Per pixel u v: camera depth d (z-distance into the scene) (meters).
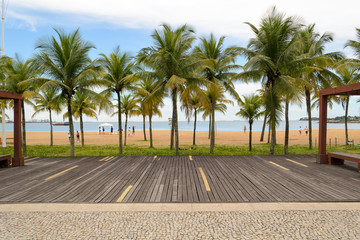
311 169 8.84
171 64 12.27
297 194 5.88
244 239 3.67
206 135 37.47
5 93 9.07
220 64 13.73
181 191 6.16
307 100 17.56
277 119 12.98
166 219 4.40
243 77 13.25
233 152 15.19
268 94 12.79
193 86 12.68
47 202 5.37
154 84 14.47
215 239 3.67
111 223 4.24
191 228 4.04
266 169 8.87
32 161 10.95
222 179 7.39
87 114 25.27
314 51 15.52
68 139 30.53
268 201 5.38
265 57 11.62
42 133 46.53
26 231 3.95
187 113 15.34
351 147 17.98
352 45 14.12
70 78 12.60
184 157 11.89
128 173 8.29
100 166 9.59
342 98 19.19
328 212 4.71
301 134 38.84
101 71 12.79
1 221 4.35
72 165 9.84
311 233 3.85
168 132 49.00
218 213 4.68
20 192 6.12
